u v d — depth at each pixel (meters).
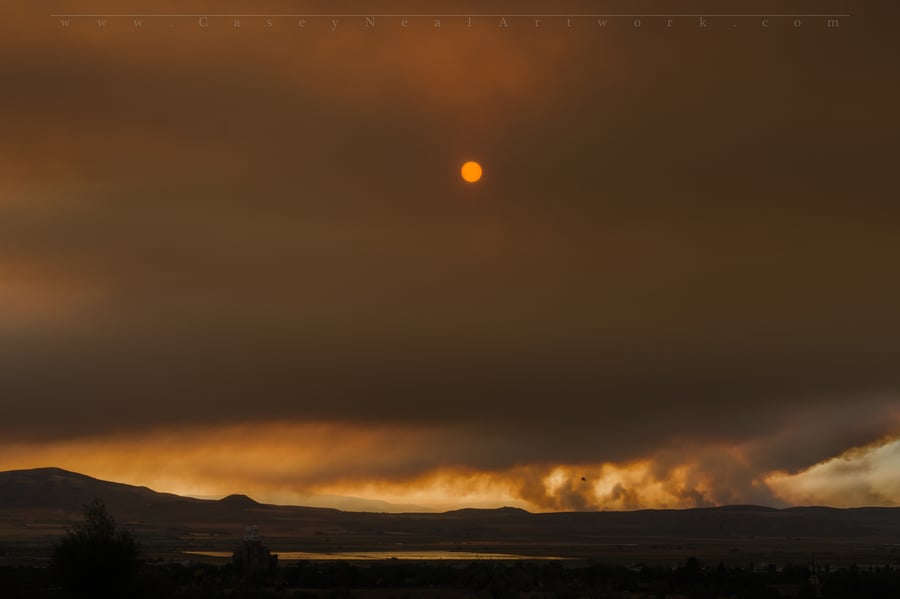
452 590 114.75
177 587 105.50
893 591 112.50
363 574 125.62
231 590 107.38
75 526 76.94
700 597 112.12
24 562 189.25
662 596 109.06
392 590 113.94
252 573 125.56
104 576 74.25
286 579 122.06
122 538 76.56
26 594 84.00
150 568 123.75
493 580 117.25
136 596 75.44
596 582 121.00
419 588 116.75
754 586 117.94
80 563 73.81
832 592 114.06
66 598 74.94
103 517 77.44
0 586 85.12
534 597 107.88
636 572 137.12
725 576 124.19
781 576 133.25
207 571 129.25
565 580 127.25
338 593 104.81
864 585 114.38
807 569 142.75
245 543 145.50
